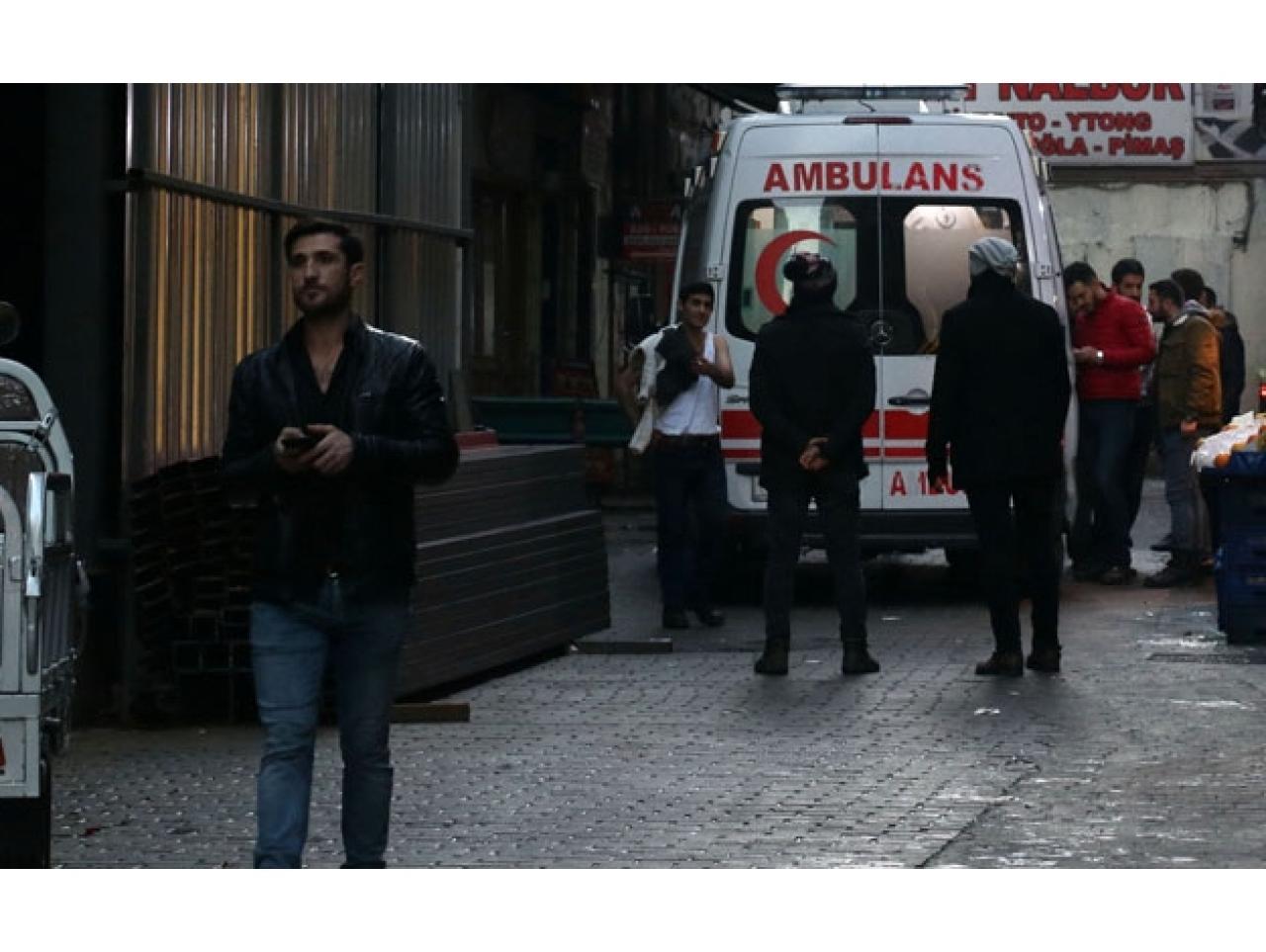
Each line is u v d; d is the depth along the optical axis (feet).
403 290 49.96
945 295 55.57
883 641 48.91
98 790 31.58
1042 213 55.88
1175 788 31.14
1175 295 60.85
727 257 56.03
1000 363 42.29
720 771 32.65
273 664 23.11
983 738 35.47
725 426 55.93
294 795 23.18
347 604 23.02
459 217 53.88
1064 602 56.75
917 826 28.53
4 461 27.32
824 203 55.83
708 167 57.77
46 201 37.65
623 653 47.21
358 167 47.19
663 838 27.89
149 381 37.96
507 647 43.24
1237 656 45.70
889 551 59.06
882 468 55.31
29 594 22.54
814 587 61.62
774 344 43.16
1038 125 126.82
